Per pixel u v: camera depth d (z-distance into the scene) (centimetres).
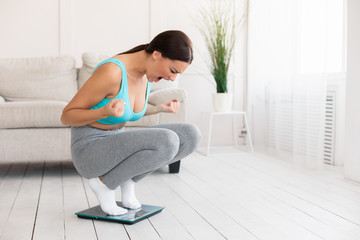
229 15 449
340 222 195
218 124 462
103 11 427
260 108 419
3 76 372
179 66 172
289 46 358
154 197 240
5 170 334
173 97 320
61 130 298
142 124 317
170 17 441
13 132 294
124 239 170
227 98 406
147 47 182
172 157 177
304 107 334
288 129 369
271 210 214
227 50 416
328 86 333
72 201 233
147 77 183
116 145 176
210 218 200
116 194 246
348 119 286
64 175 312
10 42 410
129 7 432
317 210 214
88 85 170
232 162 361
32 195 248
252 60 432
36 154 296
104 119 182
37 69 377
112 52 431
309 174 308
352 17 279
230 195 246
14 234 178
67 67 384
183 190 258
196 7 445
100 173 184
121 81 174
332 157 332
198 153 415
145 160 175
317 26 315
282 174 308
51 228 185
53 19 417
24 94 371
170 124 194
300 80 336
